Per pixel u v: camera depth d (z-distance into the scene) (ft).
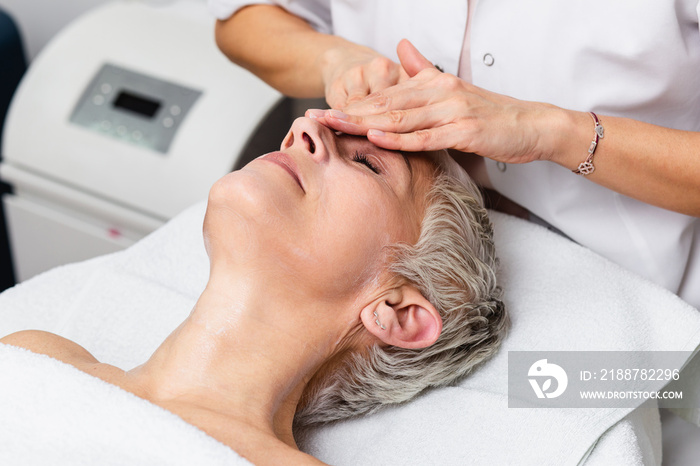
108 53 5.87
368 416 3.55
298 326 3.18
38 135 5.80
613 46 3.33
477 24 3.63
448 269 3.46
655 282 3.99
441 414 3.45
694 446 4.19
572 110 3.34
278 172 3.07
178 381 3.10
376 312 3.28
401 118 3.09
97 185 5.68
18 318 3.99
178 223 4.37
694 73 3.41
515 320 3.80
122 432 2.70
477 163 4.04
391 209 3.26
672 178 3.35
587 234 3.94
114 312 3.91
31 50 7.74
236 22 4.50
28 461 2.71
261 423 3.05
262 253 3.05
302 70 4.16
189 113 5.49
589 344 3.65
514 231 4.11
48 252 6.31
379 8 4.02
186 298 3.96
